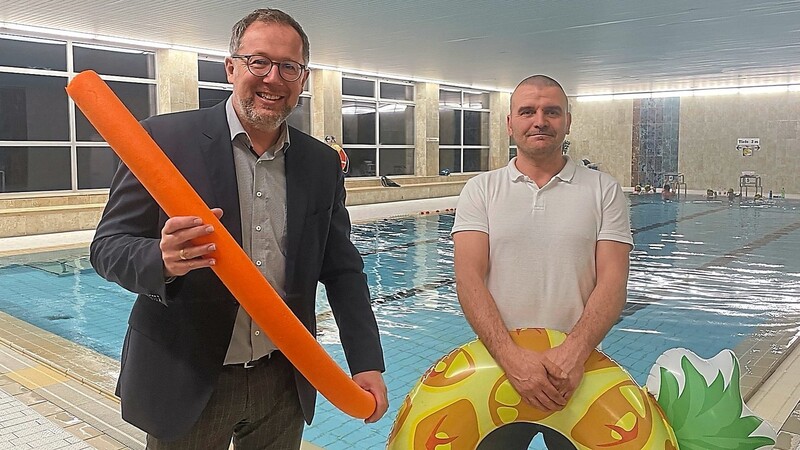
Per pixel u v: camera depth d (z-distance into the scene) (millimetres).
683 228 10695
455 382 1690
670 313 5445
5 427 2867
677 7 7211
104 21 8641
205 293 1470
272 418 1690
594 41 9594
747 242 9164
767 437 1646
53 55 10250
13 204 9578
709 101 17547
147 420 1499
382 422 3406
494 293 1888
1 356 4004
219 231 1190
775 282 6586
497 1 7109
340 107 13984
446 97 17625
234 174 1490
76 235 9266
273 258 1545
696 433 1651
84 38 10070
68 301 5902
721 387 1663
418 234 10133
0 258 7707
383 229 10656
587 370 1697
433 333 5047
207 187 1459
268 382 1627
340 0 7152
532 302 1856
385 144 15891
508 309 1873
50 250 8164
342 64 12922
